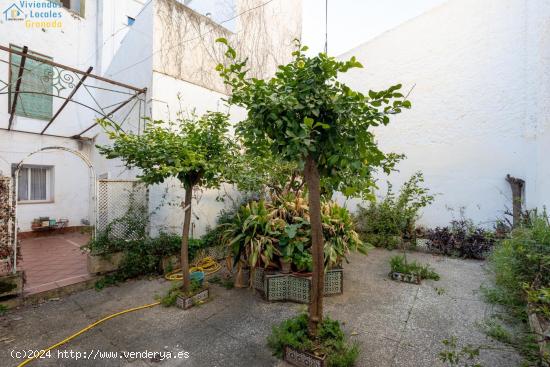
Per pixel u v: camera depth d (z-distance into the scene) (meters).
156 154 2.81
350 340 2.45
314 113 1.67
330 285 3.43
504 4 5.48
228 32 5.96
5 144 6.11
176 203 4.71
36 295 3.26
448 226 5.97
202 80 5.28
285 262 3.40
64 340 2.49
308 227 3.57
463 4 5.93
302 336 2.18
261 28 7.07
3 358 2.25
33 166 6.67
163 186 4.56
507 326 2.63
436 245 5.43
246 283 3.76
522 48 5.29
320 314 2.18
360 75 7.30
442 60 6.19
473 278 4.03
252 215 3.66
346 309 3.06
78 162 7.25
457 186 5.95
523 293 2.56
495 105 5.57
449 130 6.07
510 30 5.43
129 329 2.69
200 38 5.28
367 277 4.14
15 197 3.25
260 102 1.78
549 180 3.99
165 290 3.61
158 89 4.54
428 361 2.16
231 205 5.70
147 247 4.11
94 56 7.41
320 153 1.94
